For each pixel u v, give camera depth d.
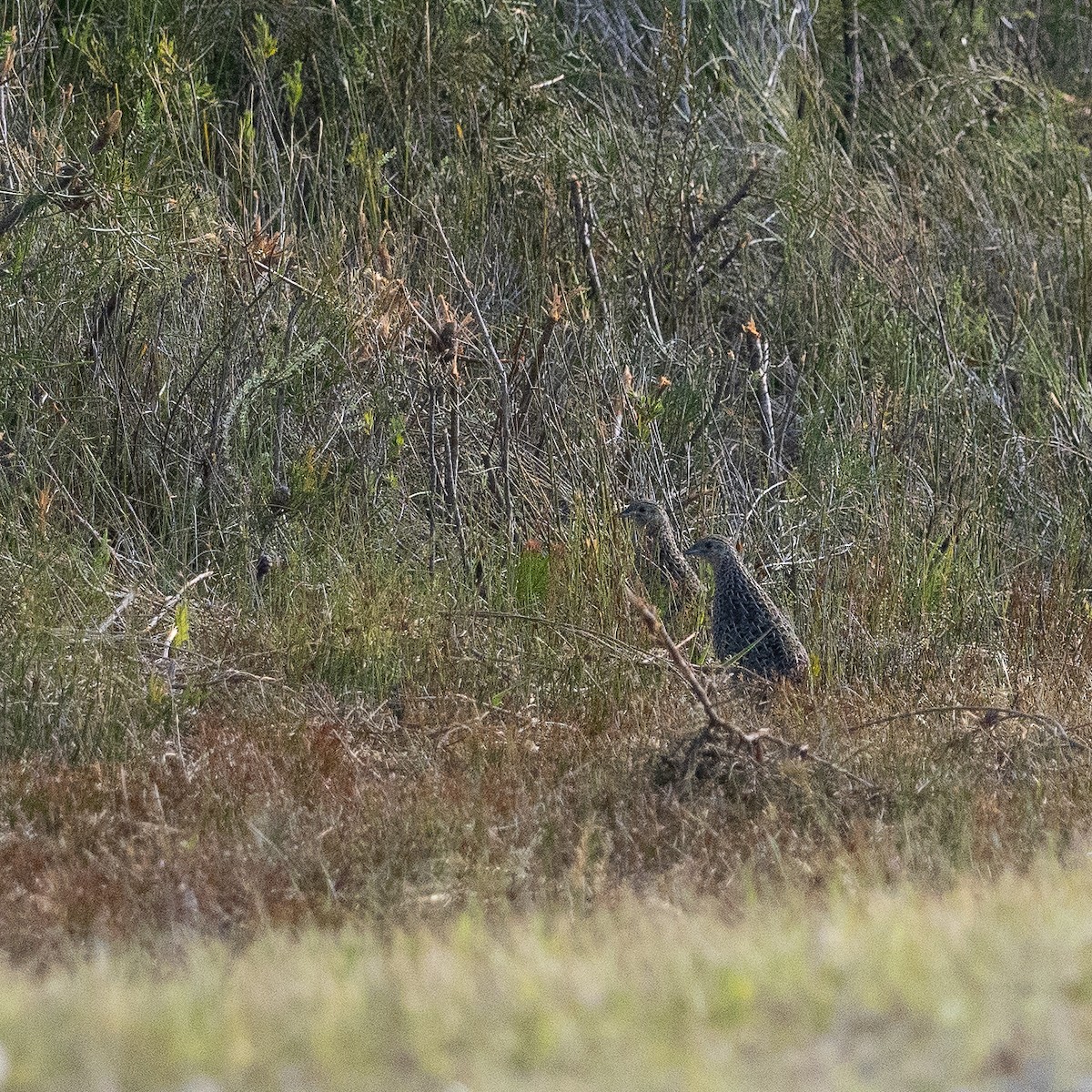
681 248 23.98
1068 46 33.03
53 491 18.17
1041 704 15.52
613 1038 5.90
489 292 22.48
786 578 19.19
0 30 19.48
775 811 11.98
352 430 19.41
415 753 13.81
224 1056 5.73
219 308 20.00
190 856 11.04
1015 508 20.77
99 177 18.70
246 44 23.31
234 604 17.22
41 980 8.14
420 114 24.45
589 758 13.59
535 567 17.05
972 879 10.27
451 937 8.60
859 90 28.91
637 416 19.61
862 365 23.00
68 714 13.96
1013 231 25.66
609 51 27.88
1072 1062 5.64
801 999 6.31
